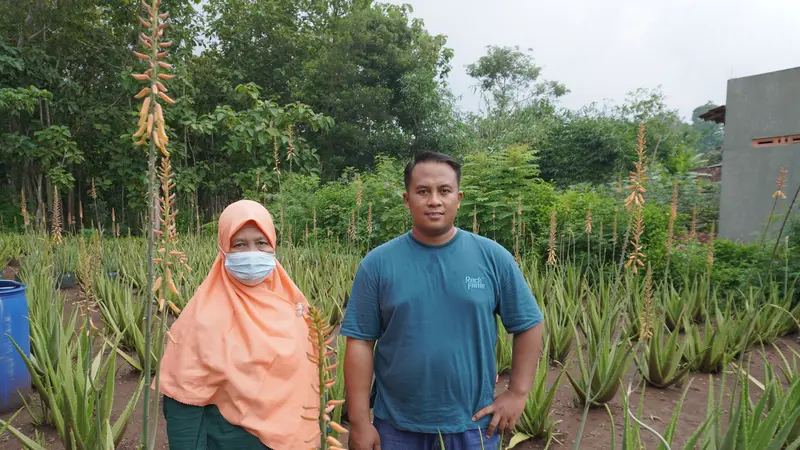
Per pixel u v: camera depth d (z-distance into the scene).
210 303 2.39
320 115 14.73
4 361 3.97
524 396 2.16
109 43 17.08
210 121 15.03
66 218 18.30
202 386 2.22
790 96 9.16
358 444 2.09
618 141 19.42
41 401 3.91
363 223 10.58
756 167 9.59
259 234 2.44
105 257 9.09
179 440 2.19
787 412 2.85
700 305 6.39
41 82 16.12
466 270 2.09
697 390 4.61
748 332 2.54
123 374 5.04
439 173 2.06
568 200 8.64
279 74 22.50
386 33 22.84
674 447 3.58
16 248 10.92
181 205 16.30
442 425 2.06
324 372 1.10
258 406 2.23
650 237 7.82
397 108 23.64
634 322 5.45
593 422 4.01
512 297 2.18
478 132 26.72
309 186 13.13
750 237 9.62
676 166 15.53
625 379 4.87
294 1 23.56
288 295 2.62
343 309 7.12
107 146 15.90
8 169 17.44
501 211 9.05
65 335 4.31
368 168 24.02
